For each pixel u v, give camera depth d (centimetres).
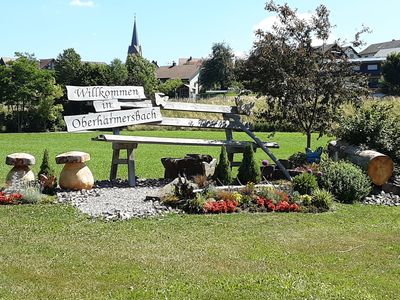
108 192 1587
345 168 1584
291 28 2088
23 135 6072
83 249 932
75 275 788
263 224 1176
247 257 903
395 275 827
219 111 1961
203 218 1223
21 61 7306
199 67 13038
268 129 5988
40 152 3597
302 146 4097
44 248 936
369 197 1597
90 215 1236
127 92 1820
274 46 2045
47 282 757
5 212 1264
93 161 2877
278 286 747
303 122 2216
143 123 1783
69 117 1609
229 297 700
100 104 1717
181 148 3941
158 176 2206
